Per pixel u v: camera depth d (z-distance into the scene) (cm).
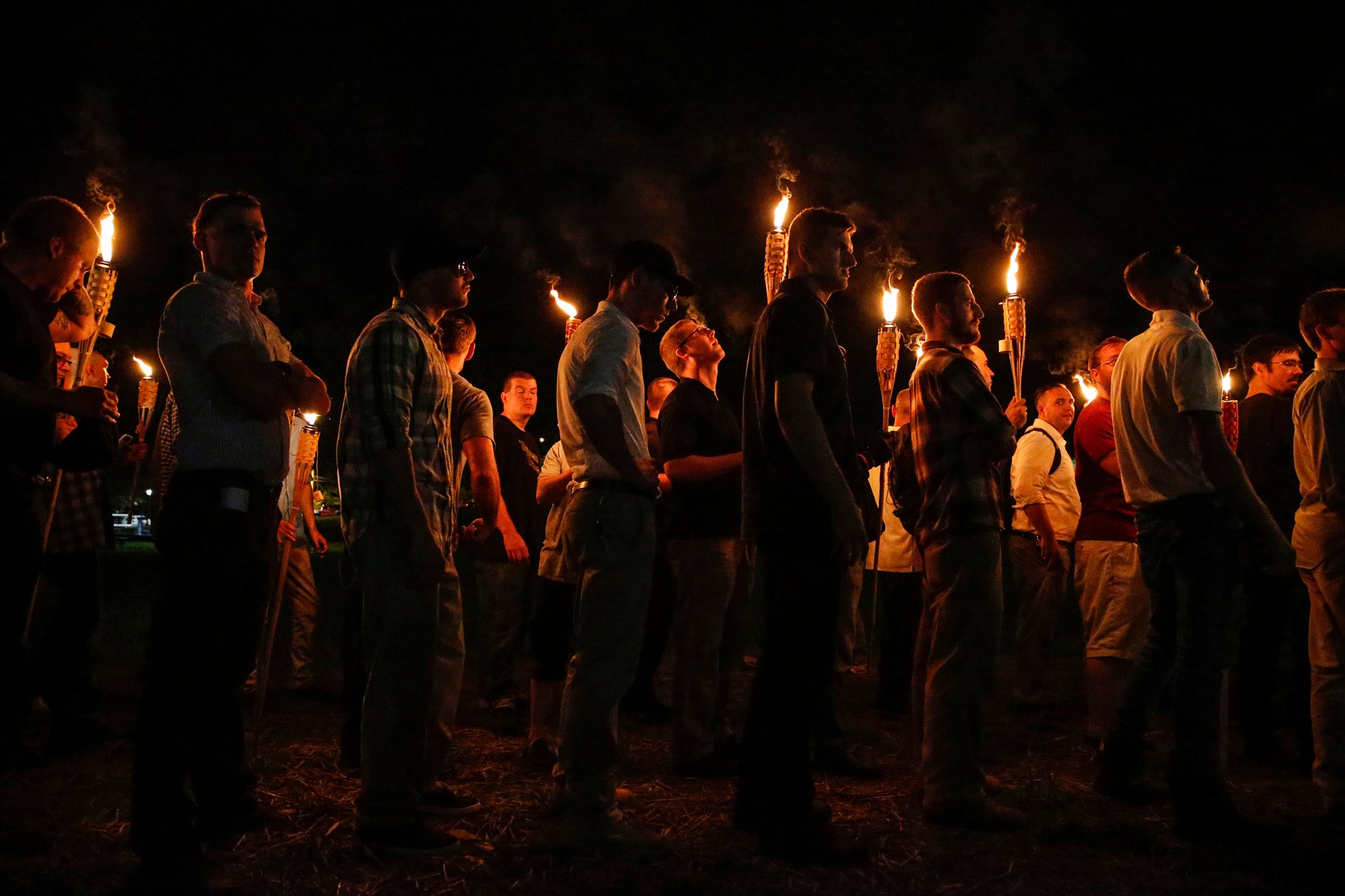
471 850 316
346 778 391
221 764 327
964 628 351
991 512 354
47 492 396
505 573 496
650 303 339
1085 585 476
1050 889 297
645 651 526
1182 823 341
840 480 308
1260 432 488
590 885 291
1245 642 453
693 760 414
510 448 529
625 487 320
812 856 311
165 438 452
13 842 308
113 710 515
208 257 313
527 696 561
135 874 279
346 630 405
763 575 327
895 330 459
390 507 299
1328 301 376
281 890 283
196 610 285
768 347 326
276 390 292
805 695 317
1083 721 522
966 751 350
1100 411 477
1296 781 416
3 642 313
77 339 377
